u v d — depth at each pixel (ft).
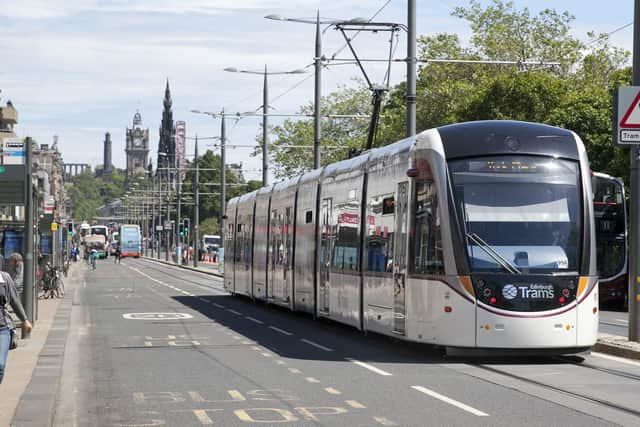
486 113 204.03
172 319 116.26
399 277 75.56
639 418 45.29
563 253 68.08
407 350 78.33
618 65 258.57
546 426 43.24
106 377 62.69
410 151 74.95
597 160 184.03
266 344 84.43
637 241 73.77
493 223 68.28
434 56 257.75
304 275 110.83
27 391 54.03
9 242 134.41
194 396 53.67
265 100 214.90
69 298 160.45
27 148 95.20
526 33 262.67
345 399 51.85
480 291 67.21
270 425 44.34
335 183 98.84
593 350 75.31
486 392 53.93
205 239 584.40
